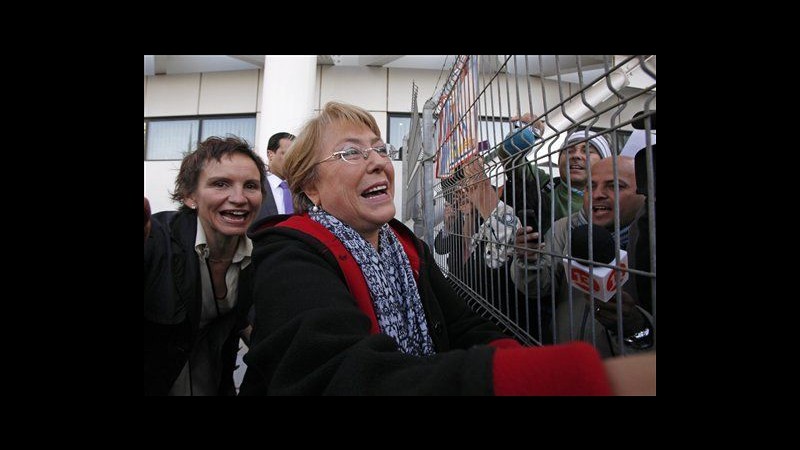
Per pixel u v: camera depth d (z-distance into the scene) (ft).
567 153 1.90
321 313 1.69
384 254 3.01
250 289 3.63
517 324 2.78
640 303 2.16
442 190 5.82
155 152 16.25
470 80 4.00
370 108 15.57
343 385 1.31
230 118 16.29
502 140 2.89
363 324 1.76
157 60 15.17
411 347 2.75
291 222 2.75
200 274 3.13
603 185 2.79
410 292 2.97
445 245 5.65
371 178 2.85
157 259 2.85
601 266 1.69
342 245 2.64
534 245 3.08
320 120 2.96
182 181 3.29
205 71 16.21
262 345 1.75
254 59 14.84
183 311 2.95
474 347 1.23
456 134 4.76
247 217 3.34
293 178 3.05
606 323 2.34
